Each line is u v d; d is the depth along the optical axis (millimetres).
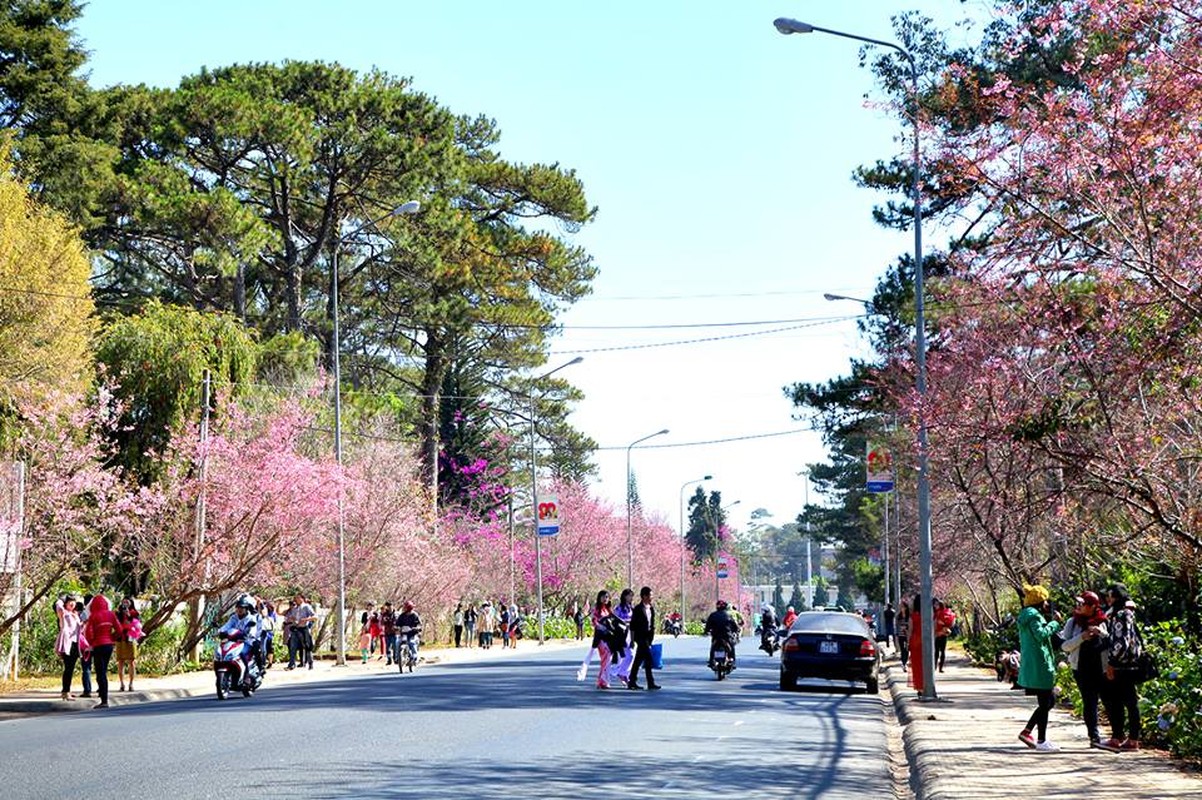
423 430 93250
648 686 36406
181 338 49469
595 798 15844
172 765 18828
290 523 47031
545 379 102375
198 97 66688
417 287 81375
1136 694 20781
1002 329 27625
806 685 40906
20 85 66438
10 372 43875
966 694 33594
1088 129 17562
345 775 17688
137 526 43406
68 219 63656
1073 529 31109
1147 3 15922
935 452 32219
